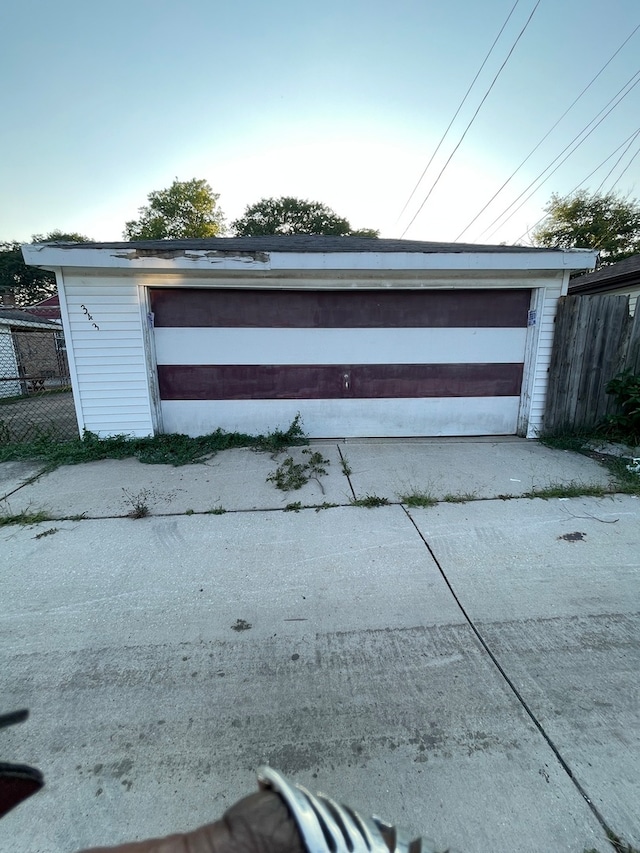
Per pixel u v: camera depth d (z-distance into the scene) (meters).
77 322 4.80
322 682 1.66
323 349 5.19
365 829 0.53
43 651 1.83
